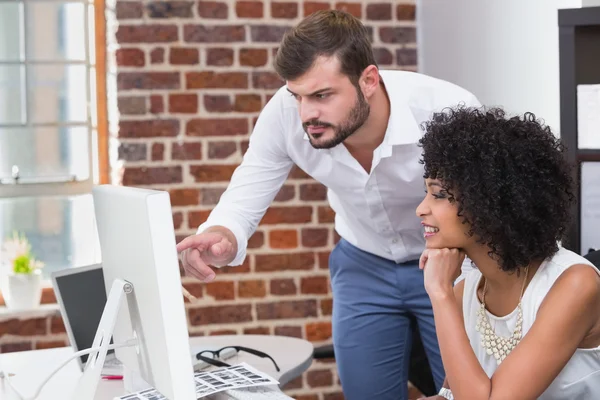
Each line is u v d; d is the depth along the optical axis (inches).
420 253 99.1
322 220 140.2
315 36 76.9
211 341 97.7
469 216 65.6
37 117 141.5
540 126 67.4
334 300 106.7
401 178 90.8
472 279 73.6
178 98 135.6
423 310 100.5
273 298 139.7
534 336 63.9
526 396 63.0
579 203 97.3
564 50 94.9
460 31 126.3
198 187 136.7
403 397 104.3
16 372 84.9
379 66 141.9
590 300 64.6
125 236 61.2
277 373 83.5
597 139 96.3
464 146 65.3
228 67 136.6
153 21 134.3
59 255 143.2
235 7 136.3
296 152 93.4
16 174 140.1
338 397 142.3
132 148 134.9
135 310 62.0
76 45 142.2
